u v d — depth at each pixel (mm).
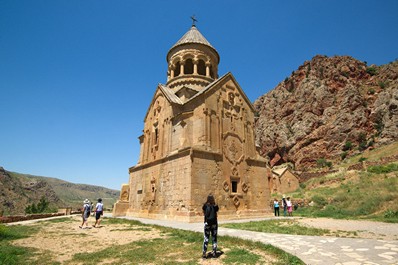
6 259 7824
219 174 20859
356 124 79438
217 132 22062
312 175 65938
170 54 32125
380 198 24719
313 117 91438
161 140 24469
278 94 118375
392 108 74625
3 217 21734
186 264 7188
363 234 12234
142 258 8062
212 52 31531
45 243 11234
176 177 20406
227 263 7223
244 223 16750
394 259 6844
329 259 6988
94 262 7824
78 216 26438
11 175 136625
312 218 20922
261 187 24188
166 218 20375
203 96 22219
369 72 99250
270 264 6941
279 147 96062
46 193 139625
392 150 58656
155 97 27422
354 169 50844
